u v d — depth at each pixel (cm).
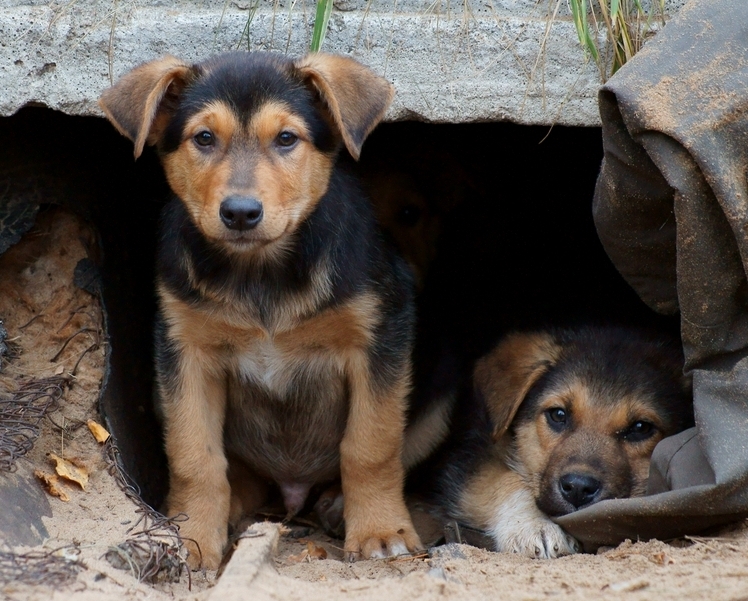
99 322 837
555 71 758
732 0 640
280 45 768
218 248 726
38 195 838
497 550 773
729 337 631
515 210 1082
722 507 598
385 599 519
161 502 897
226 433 837
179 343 750
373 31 757
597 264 1009
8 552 546
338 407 815
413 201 1023
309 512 919
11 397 751
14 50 746
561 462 766
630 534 659
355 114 683
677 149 606
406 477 903
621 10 744
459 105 761
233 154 661
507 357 860
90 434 746
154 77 686
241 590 508
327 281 734
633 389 792
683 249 618
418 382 879
